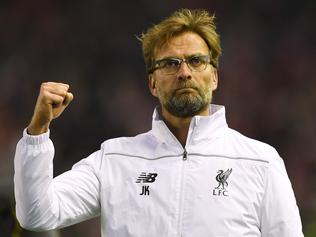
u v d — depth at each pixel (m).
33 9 32.06
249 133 29.59
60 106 6.81
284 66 31.48
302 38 32.47
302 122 29.25
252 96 30.22
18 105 29.61
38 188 6.82
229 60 31.42
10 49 31.33
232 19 32.81
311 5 33.03
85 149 27.64
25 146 6.80
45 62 31.19
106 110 28.92
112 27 32.25
